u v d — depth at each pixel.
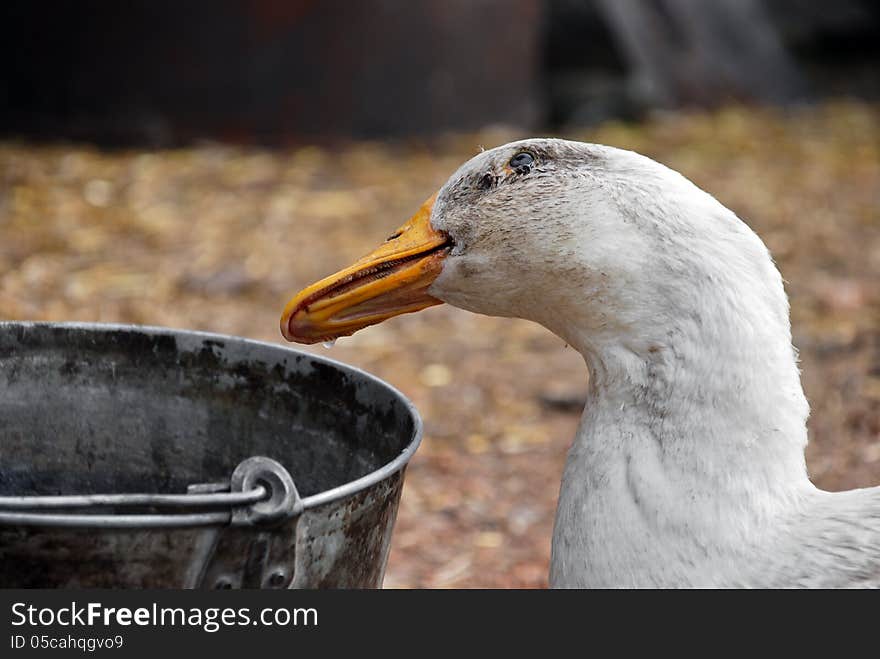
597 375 2.51
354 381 2.71
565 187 2.50
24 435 2.87
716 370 2.32
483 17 9.98
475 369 6.20
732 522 2.29
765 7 14.60
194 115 9.49
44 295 6.59
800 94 12.61
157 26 9.29
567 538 2.43
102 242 7.54
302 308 2.74
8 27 9.37
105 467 2.93
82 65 9.38
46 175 8.62
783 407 2.34
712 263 2.35
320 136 9.68
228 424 2.88
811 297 7.07
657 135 10.91
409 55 9.78
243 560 2.07
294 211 8.31
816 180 9.80
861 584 2.24
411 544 4.52
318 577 2.21
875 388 5.57
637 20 11.79
